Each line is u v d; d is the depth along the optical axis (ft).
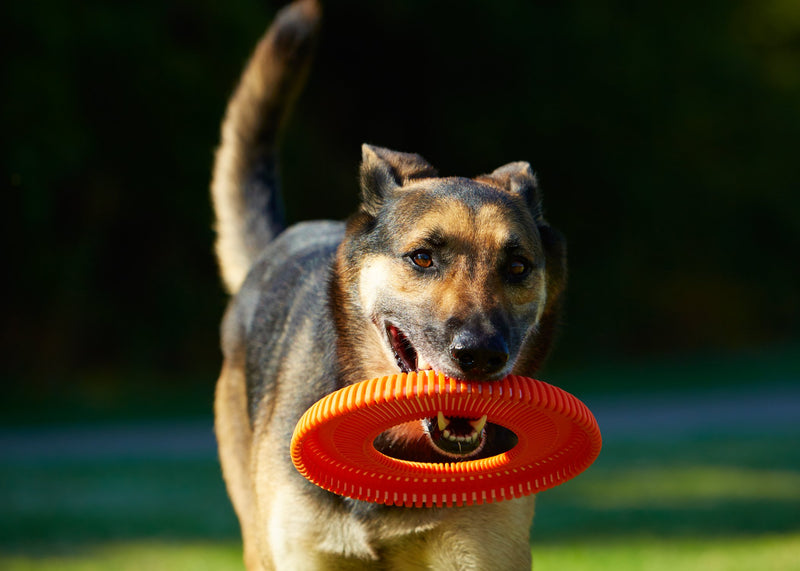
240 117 20.03
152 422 52.95
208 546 24.61
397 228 13.00
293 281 16.30
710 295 96.78
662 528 27.09
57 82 55.93
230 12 64.23
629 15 90.33
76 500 31.81
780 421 55.98
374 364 13.60
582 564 22.07
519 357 13.57
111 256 62.69
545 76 81.97
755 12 103.91
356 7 76.28
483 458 13.34
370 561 13.39
